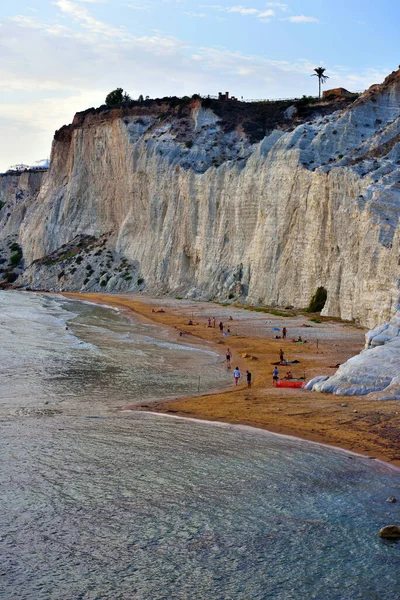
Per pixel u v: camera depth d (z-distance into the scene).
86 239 147.38
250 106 129.25
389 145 81.38
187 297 105.75
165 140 126.50
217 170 106.19
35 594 16.72
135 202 131.25
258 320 75.44
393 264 58.56
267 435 29.03
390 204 67.62
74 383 42.62
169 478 24.09
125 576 17.61
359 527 20.23
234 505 21.75
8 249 172.12
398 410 31.80
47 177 172.25
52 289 137.00
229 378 44.66
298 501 22.05
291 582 17.33
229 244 102.81
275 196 90.56
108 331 71.25
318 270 80.31
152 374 46.09
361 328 65.56
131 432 29.98
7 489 22.95
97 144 147.50
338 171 76.56
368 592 16.89
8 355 52.97
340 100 121.38
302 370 46.44
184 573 17.75
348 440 27.84
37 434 29.70
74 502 21.97
